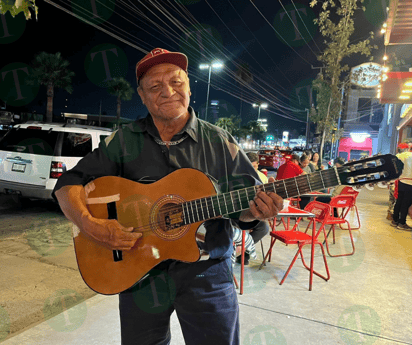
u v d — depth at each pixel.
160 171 1.44
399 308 3.17
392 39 7.87
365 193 12.38
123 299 1.46
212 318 1.34
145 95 1.43
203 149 1.45
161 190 1.43
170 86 1.39
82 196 1.44
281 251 4.80
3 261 3.78
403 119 16.12
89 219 1.38
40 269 3.62
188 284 1.37
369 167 1.34
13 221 5.71
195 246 1.39
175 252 1.40
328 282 3.74
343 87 10.66
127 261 1.44
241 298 3.23
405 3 5.74
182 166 1.44
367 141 33.50
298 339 2.56
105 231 1.36
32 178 6.05
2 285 3.17
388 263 4.49
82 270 1.46
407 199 6.54
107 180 1.45
